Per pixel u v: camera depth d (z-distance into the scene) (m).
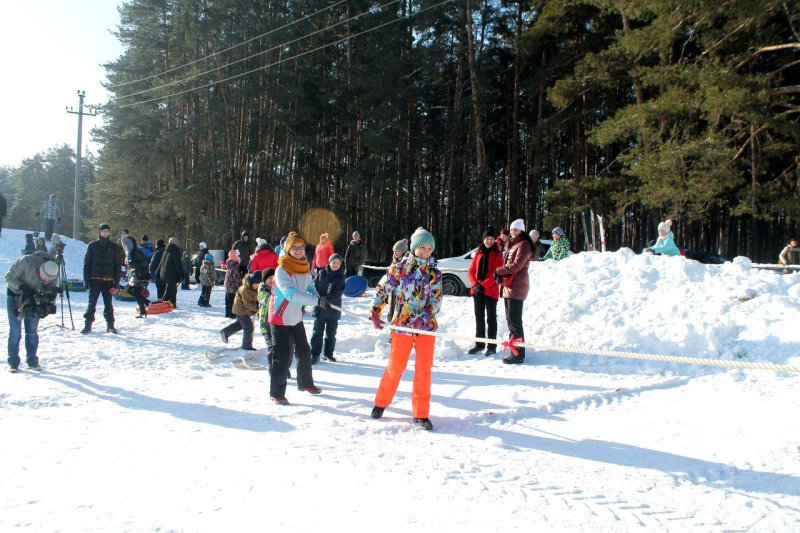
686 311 8.30
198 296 16.97
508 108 35.94
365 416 5.08
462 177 36.06
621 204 22.89
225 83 33.72
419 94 35.16
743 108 17.59
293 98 33.22
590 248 21.27
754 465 3.95
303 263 5.67
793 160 21.58
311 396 5.83
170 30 36.56
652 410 5.39
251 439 4.39
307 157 35.56
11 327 6.71
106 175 39.12
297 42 33.56
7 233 24.33
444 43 33.50
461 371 7.23
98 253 9.57
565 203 25.73
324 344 7.95
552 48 30.67
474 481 3.64
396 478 3.66
